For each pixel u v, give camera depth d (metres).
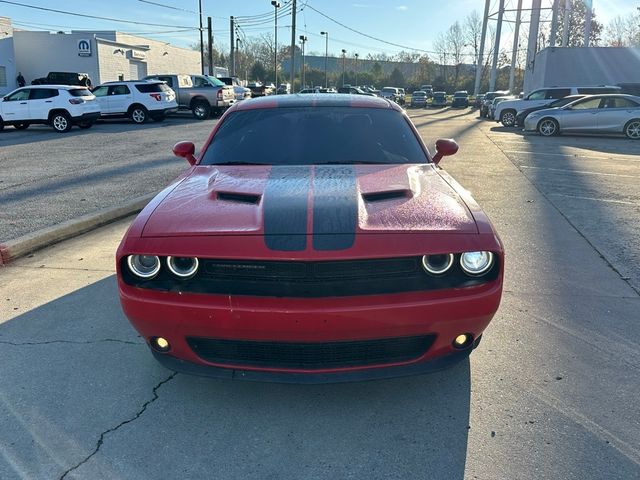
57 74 31.91
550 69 30.08
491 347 3.43
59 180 9.18
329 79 101.56
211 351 2.64
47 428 2.66
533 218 6.69
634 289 4.39
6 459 2.44
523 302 4.14
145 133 18.31
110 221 6.60
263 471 2.37
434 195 3.01
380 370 2.58
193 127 20.83
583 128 17.62
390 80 103.19
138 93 22.22
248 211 2.76
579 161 11.77
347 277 2.48
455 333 2.58
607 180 9.34
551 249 5.45
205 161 3.84
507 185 8.91
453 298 2.49
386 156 3.78
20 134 18.20
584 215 6.84
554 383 3.01
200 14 42.62
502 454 2.44
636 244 5.59
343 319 2.41
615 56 29.12
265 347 2.55
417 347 2.62
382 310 2.42
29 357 3.33
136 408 2.83
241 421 2.72
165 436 2.60
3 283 4.55
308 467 2.39
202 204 2.89
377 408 2.81
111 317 3.89
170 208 2.88
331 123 4.04
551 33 44.41
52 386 3.02
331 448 2.51
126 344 3.50
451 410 2.78
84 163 11.25
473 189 8.57
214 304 2.47
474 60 86.31
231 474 2.35
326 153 3.77
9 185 8.70
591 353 3.35
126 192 8.13
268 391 2.98
